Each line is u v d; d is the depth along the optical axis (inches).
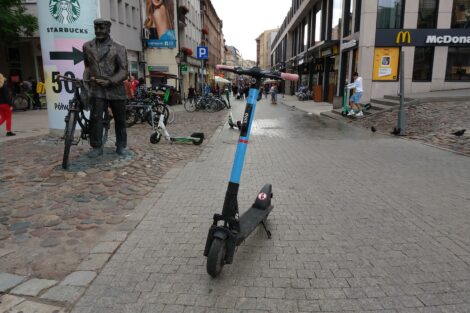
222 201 189.0
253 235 148.9
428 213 172.2
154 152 309.7
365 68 761.0
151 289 111.5
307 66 1533.0
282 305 103.7
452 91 727.7
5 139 360.2
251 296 107.9
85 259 128.9
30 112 710.5
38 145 317.7
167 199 191.8
